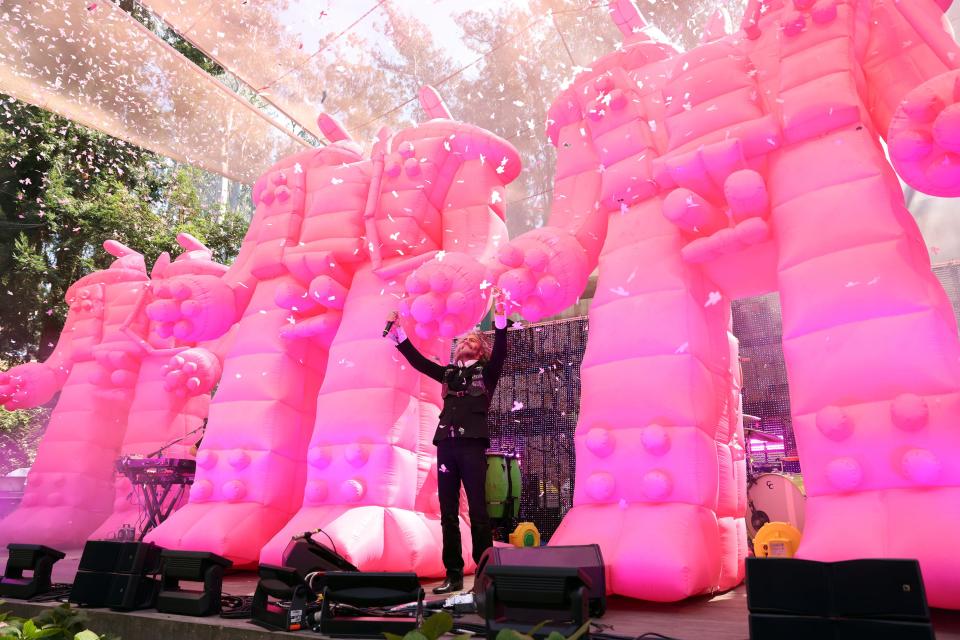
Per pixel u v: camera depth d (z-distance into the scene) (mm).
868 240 2965
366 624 2273
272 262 4988
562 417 6766
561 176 4266
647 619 2627
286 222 5078
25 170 11289
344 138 5625
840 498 2773
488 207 4652
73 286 7918
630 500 3311
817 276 3045
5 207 10945
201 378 5469
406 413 4293
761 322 7105
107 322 7516
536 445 6844
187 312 4883
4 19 5867
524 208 7406
